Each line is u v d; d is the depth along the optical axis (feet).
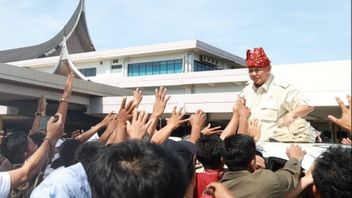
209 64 142.51
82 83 81.35
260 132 13.03
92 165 5.31
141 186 4.72
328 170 6.39
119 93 91.25
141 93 10.43
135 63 145.07
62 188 6.48
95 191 5.04
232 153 9.25
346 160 6.31
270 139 12.69
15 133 13.20
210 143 10.97
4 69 65.77
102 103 85.10
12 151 12.48
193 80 118.52
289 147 10.12
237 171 9.27
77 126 94.94
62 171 6.93
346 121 7.52
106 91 87.04
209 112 69.26
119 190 4.75
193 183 8.51
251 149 9.30
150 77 124.57
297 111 12.90
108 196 4.83
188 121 12.40
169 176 4.85
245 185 8.72
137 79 125.80
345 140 11.14
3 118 71.36
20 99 79.46
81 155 8.06
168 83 121.90
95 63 152.15
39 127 15.42
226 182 9.02
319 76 68.39
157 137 10.37
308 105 13.11
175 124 10.72
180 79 120.16
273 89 13.79
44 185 6.61
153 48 138.21
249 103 14.30
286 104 13.64
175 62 137.90
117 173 4.83
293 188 8.54
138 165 4.88
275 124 13.57
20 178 8.32
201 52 136.67
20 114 78.54
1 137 17.58
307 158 9.90
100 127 12.49
